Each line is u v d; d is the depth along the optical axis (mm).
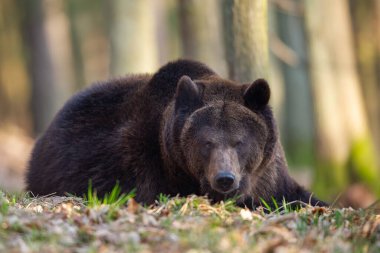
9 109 47469
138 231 9500
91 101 14125
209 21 25750
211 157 11641
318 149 27766
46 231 9484
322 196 27250
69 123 14117
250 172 12102
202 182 11953
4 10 49094
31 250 8836
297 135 42812
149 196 12680
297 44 37438
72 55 53438
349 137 27625
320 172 27703
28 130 44375
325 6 26984
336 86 27422
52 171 13953
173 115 12250
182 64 13523
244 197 12219
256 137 12055
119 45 25969
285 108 46000
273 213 11695
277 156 13188
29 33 39312
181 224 9922
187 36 25906
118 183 12891
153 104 13141
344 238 9984
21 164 32219
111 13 26078
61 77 39844
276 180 13062
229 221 10469
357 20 35250
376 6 34188
